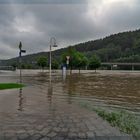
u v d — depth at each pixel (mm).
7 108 10789
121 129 7582
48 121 8406
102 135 6922
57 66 95125
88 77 44656
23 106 11438
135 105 13195
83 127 7715
